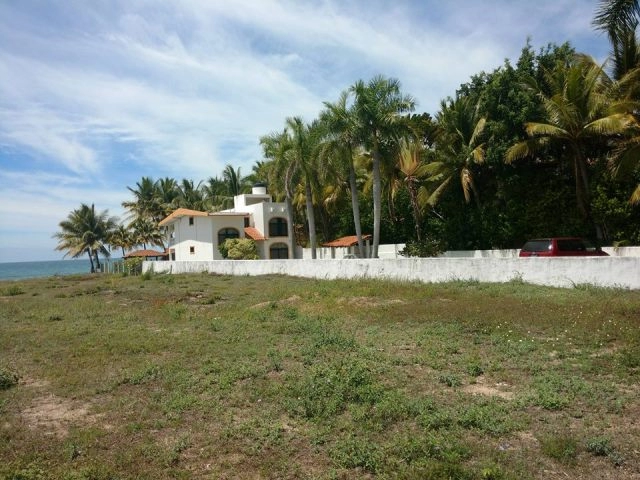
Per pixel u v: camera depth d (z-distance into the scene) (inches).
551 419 236.8
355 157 1295.5
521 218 1114.7
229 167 2674.7
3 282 1534.2
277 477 196.4
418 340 400.5
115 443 234.1
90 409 283.4
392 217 1555.1
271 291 827.4
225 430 239.1
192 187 2898.6
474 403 258.4
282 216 2003.0
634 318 427.5
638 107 853.8
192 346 428.1
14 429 254.7
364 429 233.5
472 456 205.3
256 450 218.7
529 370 312.7
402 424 239.3
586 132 964.6
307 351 379.2
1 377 337.7
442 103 1279.5
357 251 1616.6
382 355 357.7
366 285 789.9
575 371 306.2
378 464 199.0
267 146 1437.0
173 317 601.0
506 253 1108.5
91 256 2721.5
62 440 239.6
